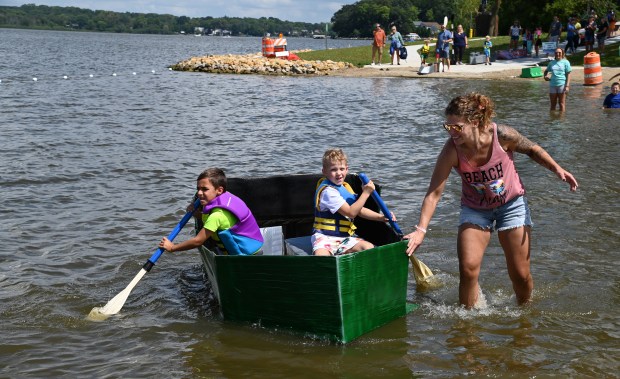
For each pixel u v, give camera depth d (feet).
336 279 16.33
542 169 34.40
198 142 43.29
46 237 24.73
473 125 16.93
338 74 99.71
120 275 21.49
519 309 18.66
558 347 16.47
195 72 110.22
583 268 21.43
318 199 18.84
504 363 15.69
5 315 18.47
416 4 491.31
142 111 58.39
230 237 18.88
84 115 55.31
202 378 15.16
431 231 25.16
